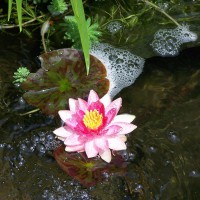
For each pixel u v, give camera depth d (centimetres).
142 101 66
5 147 61
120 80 68
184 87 67
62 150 60
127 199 55
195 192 56
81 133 56
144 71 69
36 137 61
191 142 61
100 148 56
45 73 65
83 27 54
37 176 57
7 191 56
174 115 64
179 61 71
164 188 56
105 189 56
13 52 71
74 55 66
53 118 64
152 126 63
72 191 56
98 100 58
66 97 62
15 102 65
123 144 57
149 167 58
